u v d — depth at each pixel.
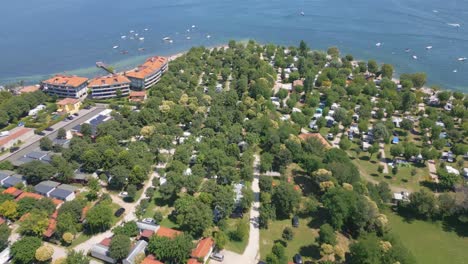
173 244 160.12
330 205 185.50
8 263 161.12
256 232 187.62
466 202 195.50
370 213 181.88
